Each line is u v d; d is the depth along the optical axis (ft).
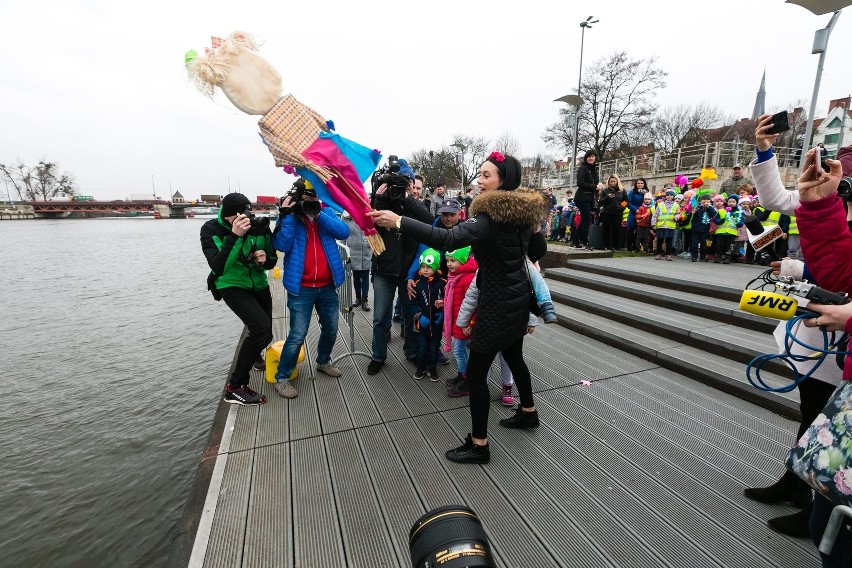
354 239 19.31
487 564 3.16
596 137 93.30
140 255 66.54
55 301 32.24
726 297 14.99
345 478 7.48
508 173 7.64
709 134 111.65
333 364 12.89
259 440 8.72
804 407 5.98
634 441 8.55
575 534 6.15
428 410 10.02
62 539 8.63
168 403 14.79
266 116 7.42
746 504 6.70
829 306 3.89
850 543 3.35
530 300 8.29
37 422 13.46
